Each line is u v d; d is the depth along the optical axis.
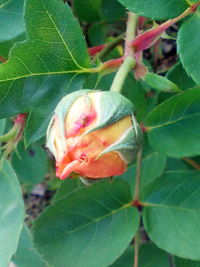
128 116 0.08
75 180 0.13
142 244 0.13
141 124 0.11
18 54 0.09
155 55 0.17
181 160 0.14
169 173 0.11
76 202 0.11
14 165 0.15
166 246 0.11
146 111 0.12
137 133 0.08
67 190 0.13
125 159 0.08
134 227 0.11
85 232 0.11
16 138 0.11
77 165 0.08
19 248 0.12
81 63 0.10
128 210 0.11
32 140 0.10
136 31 0.11
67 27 0.10
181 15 0.10
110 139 0.08
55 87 0.10
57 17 0.10
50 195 0.22
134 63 0.10
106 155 0.08
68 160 0.08
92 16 0.15
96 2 0.14
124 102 0.08
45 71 0.10
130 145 0.08
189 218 0.11
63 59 0.10
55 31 0.10
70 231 0.11
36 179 0.15
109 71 0.10
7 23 0.11
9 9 0.11
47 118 0.10
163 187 0.11
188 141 0.11
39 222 0.11
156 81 0.10
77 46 0.10
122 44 0.14
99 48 0.14
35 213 0.22
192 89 0.10
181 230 0.11
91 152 0.08
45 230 0.11
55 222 0.11
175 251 0.11
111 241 0.11
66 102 0.08
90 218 0.11
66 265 0.11
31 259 0.12
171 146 0.11
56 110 0.08
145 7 0.09
